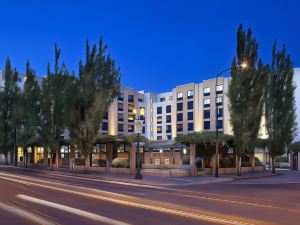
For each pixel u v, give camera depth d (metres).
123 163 35.22
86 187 20.25
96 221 9.94
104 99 34.19
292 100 39.44
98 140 36.38
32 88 45.91
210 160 36.31
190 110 85.88
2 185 20.23
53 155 46.25
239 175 32.66
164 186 22.78
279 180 29.58
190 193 18.25
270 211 12.52
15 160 47.88
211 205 13.70
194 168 31.86
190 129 85.38
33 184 21.12
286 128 38.75
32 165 48.53
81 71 35.03
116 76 35.53
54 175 31.31
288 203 14.96
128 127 93.69
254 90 32.66
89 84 34.34
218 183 25.95
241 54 32.91
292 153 49.62
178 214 11.30
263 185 24.67
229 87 33.22
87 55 34.97
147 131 99.56
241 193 18.73
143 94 101.06
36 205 12.75
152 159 39.44
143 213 11.38
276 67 39.69
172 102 91.19
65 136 55.78
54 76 41.22
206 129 81.44
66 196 15.58
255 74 32.75
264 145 40.25
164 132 96.00
